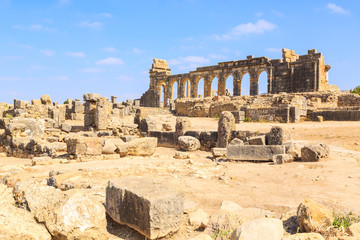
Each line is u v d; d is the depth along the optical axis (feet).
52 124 86.94
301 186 28.27
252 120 104.06
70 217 16.15
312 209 16.56
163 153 60.13
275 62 170.71
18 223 15.33
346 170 34.06
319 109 102.32
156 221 16.49
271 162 42.63
